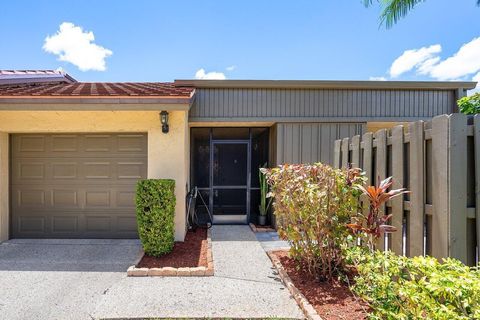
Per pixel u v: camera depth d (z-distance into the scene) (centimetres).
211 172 860
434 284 204
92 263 510
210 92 773
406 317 229
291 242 467
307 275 438
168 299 381
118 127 629
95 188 652
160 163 629
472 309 190
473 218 264
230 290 408
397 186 343
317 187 397
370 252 320
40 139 650
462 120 267
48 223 652
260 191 843
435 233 284
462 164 265
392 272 259
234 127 867
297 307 362
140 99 552
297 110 781
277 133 773
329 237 406
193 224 742
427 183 301
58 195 652
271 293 399
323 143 780
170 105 558
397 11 715
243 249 593
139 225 532
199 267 479
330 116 784
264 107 777
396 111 795
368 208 400
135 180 652
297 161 771
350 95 789
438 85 787
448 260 231
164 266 488
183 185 630
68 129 625
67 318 338
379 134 385
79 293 397
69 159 651
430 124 295
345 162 500
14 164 649
